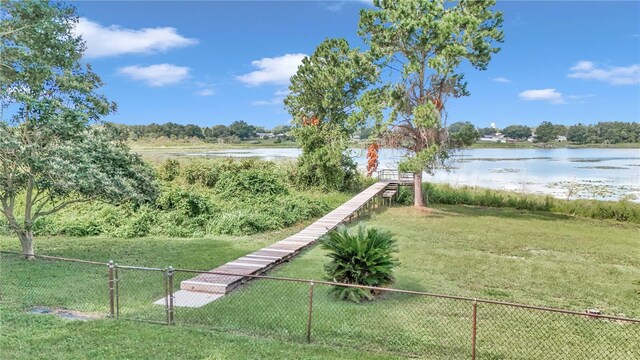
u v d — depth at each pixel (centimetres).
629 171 5725
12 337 714
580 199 2948
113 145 1325
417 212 2544
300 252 1456
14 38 1198
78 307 893
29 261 1254
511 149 15012
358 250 1012
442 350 738
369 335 786
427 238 1791
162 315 852
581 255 1566
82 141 1223
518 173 5550
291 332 787
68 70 1258
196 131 14800
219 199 2452
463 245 1672
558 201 2816
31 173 1200
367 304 971
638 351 763
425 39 2400
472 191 3177
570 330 855
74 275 1129
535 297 1080
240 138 16500
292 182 3384
